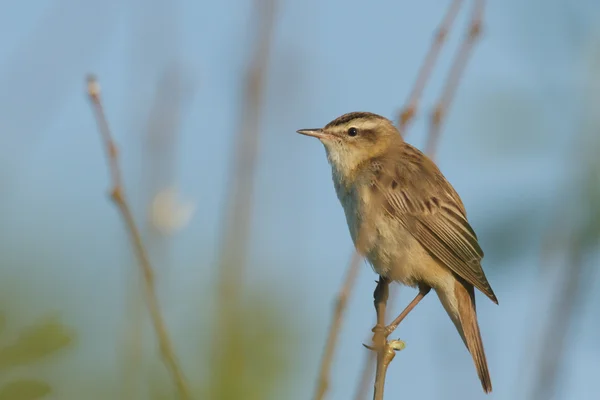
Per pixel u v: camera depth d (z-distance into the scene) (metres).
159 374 7.67
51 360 5.89
